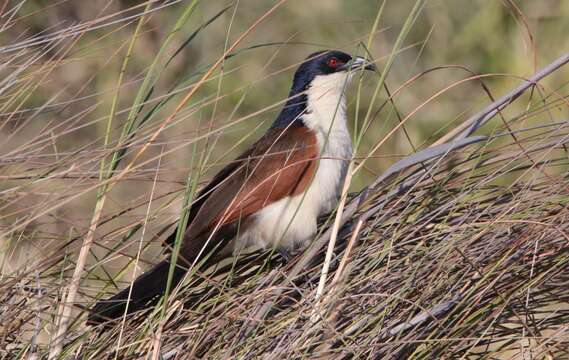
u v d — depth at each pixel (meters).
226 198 7.75
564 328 6.18
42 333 6.46
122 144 5.93
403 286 6.31
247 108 14.16
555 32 15.05
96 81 11.55
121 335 5.97
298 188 7.90
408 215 6.79
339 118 8.29
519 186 6.90
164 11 14.09
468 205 6.79
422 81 14.93
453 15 15.26
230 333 6.26
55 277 6.54
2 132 6.34
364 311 6.31
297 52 14.91
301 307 6.32
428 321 6.31
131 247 6.95
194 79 6.80
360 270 6.68
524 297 6.50
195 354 6.20
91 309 6.18
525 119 6.70
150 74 6.09
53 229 6.69
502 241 6.54
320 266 6.95
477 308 6.34
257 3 15.06
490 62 15.05
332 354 5.96
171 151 5.95
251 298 6.30
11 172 6.06
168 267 6.59
